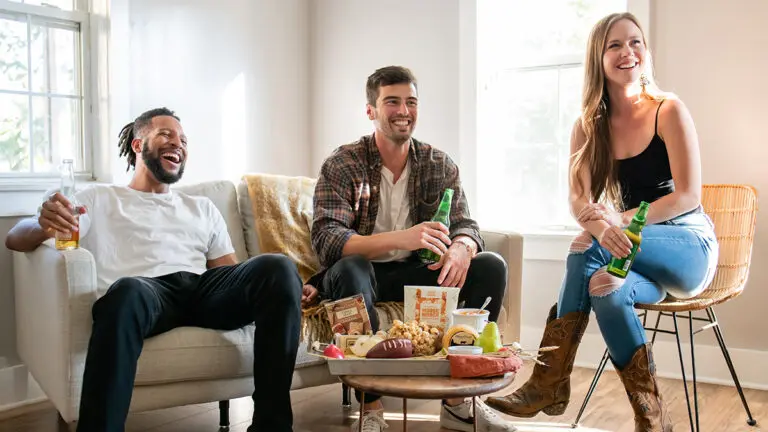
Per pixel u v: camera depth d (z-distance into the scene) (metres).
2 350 2.83
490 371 1.78
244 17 3.74
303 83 4.16
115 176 3.13
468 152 3.79
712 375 3.24
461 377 1.79
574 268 2.31
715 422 2.66
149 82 3.26
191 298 2.35
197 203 2.68
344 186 2.70
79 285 2.13
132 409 2.16
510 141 3.85
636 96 2.56
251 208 3.05
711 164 3.23
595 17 3.61
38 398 2.91
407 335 1.96
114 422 1.94
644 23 3.31
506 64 3.82
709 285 2.65
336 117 4.14
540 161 3.77
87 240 2.44
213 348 2.24
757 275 3.14
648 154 2.50
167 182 2.60
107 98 3.11
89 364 1.96
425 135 3.93
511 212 3.87
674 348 3.31
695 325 3.27
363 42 4.06
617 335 2.16
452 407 2.56
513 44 3.82
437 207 2.78
